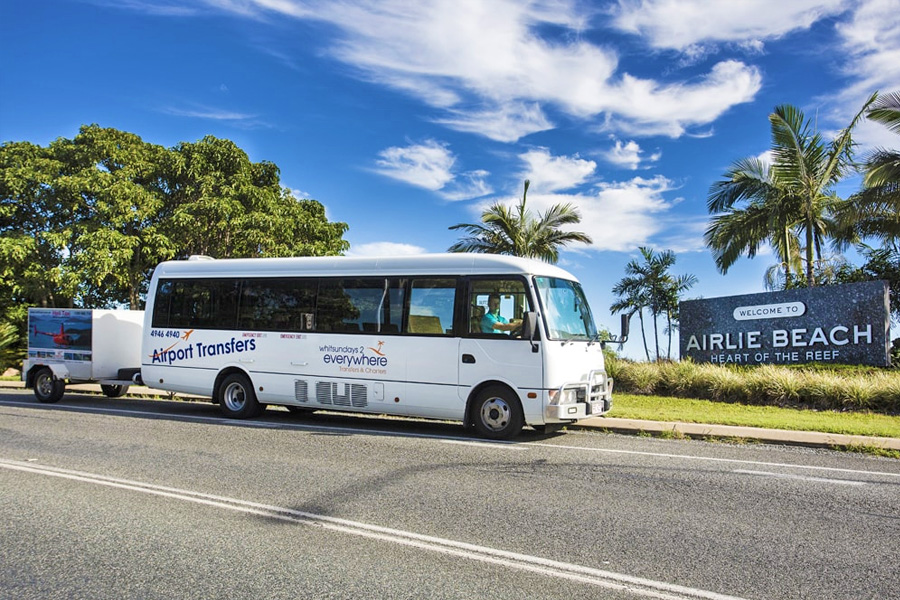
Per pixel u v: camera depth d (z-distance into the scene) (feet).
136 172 73.41
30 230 71.67
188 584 13.97
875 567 14.97
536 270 32.42
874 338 52.60
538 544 16.44
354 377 35.45
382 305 35.29
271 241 72.18
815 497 20.89
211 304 40.40
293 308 37.81
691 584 14.03
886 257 67.87
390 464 25.58
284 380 37.50
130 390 53.93
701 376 48.42
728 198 71.36
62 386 47.06
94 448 28.78
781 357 58.18
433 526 17.85
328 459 26.53
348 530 17.52
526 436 32.81
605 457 27.12
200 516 18.71
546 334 31.14
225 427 35.29
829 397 42.14
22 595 13.46
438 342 33.35
